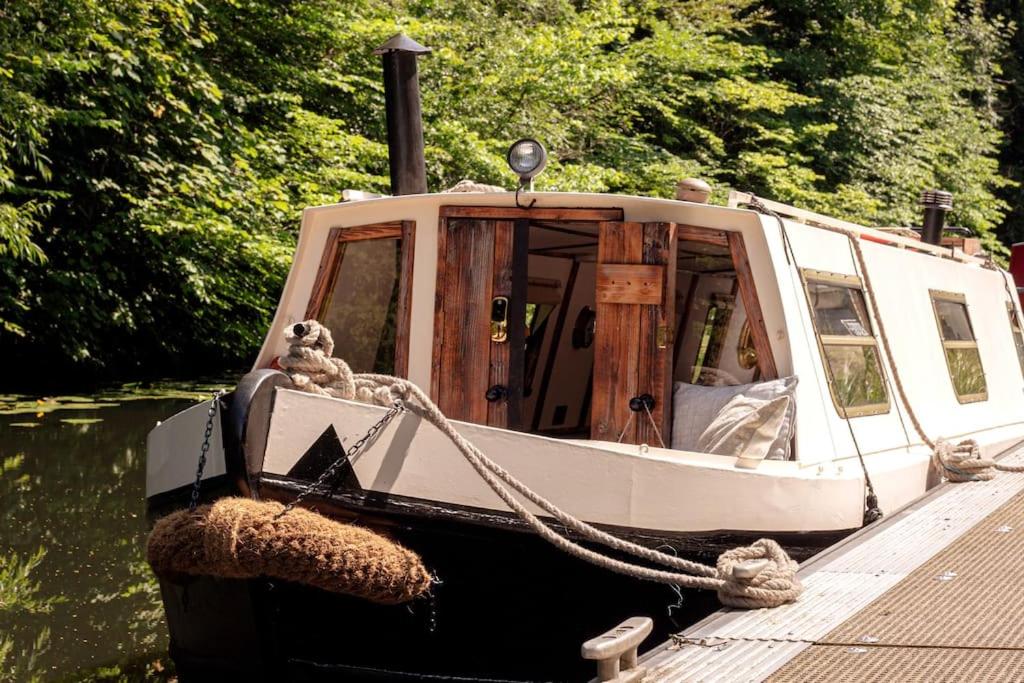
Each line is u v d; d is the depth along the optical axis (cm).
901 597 447
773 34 2641
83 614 595
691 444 541
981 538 547
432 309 589
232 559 398
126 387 1442
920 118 2598
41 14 1338
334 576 409
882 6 2652
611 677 344
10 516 779
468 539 457
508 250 577
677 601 493
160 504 490
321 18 1656
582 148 2050
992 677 352
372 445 440
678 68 2252
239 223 1490
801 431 541
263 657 454
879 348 673
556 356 763
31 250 1273
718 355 594
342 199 635
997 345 984
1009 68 3212
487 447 462
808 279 590
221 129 1564
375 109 1731
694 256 607
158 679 507
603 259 557
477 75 1730
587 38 1855
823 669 361
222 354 1697
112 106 1430
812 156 2384
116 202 1496
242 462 416
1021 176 3158
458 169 1656
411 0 1819
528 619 477
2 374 1483
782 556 453
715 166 2230
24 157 1280
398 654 471
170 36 1511
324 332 450
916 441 717
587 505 470
